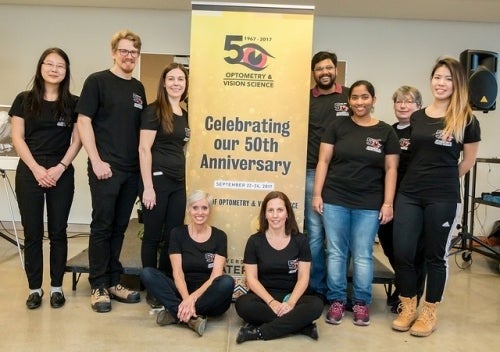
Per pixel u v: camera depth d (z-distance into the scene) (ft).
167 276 9.71
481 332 9.21
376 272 10.93
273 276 9.16
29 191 9.37
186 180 10.31
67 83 9.52
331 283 9.65
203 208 9.29
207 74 10.19
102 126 9.50
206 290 8.83
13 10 18.60
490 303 11.14
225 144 10.27
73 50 18.79
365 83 9.23
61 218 9.68
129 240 13.47
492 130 19.07
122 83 9.59
